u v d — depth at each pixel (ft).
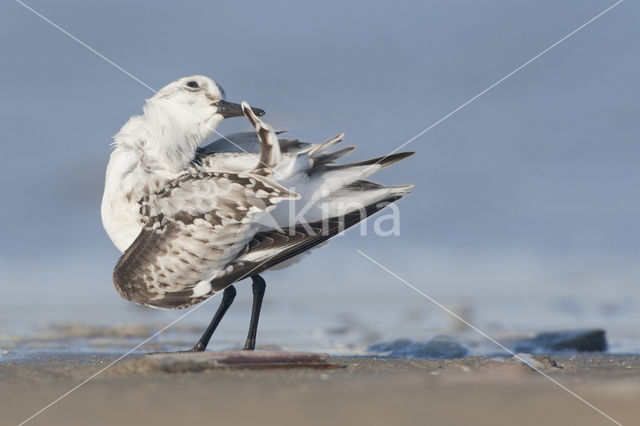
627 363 28.73
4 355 30.89
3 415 17.69
